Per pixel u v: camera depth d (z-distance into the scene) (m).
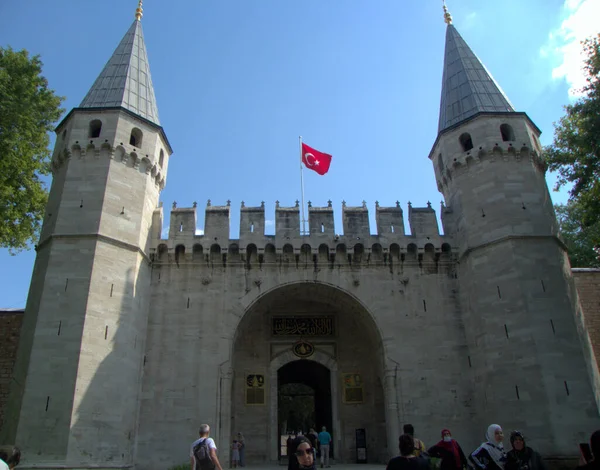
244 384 29.19
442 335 26.89
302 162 33.72
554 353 23.08
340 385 29.70
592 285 29.84
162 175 29.75
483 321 25.31
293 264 28.09
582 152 23.91
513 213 26.08
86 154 26.59
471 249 26.84
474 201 27.52
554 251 25.48
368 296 27.62
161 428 24.30
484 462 10.13
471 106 29.98
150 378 25.22
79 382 21.64
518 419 22.59
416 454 10.38
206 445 12.36
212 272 27.66
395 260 28.47
